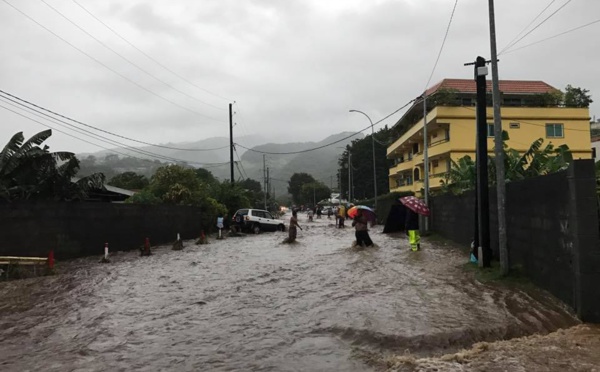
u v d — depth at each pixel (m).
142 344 6.51
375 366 5.52
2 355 6.11
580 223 7.41
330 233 32.16
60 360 5.88
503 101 38.00
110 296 10.07
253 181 129.50
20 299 9.90
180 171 33.06
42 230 15.84
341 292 9.99
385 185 78.69
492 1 11.75
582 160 7.52
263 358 5.85
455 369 5.21
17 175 17.33
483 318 7.45
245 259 16.78
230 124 45.41
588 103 37.59
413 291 9.86
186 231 28.34
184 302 9.32
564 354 5.64
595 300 7.28
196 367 5.55
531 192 10.05
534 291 9.37
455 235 19.70
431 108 38.19
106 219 19.33
